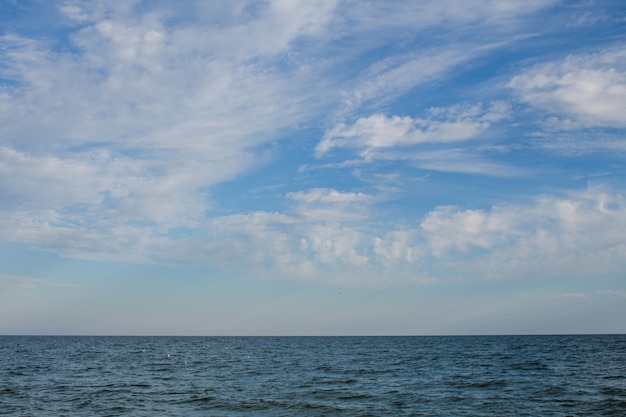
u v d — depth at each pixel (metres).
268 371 55.72
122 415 28.02
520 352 92.81
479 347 120.94
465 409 29.67
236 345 151.75
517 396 34.12
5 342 176.88
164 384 42.59
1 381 44.50
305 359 78.56
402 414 28.38
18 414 28.16
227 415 28.12
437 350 107.44
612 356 77.88
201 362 72.12
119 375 51.06
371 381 44.47
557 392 35.53
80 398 34.06
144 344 161.75
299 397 34.59
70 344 157.50
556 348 109.12
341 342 183.12
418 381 44.09
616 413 27.64
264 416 27.88
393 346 135.50
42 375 50.66
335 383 43.09
